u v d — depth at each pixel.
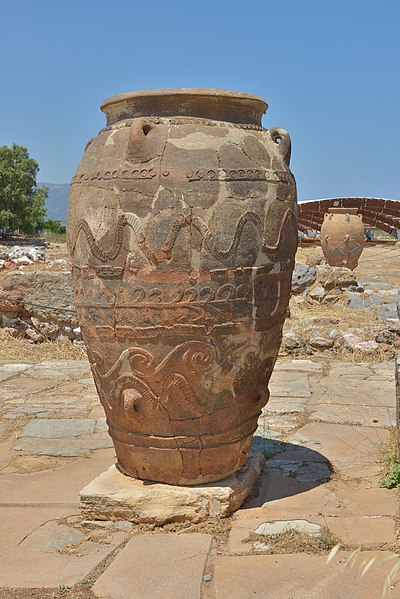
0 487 4.63
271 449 5.28
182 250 3.70
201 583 3.29
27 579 3.36
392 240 27.98
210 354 3.82
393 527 3.79
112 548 3.68
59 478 4.79
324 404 6.64
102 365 4.00
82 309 4.02
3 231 34.28
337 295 11.94
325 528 3.80
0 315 10.10
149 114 3.95
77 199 4.01
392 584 3.18
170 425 3.94
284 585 3.22
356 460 5.00
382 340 9.15
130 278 3.77
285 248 4.02
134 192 3.74
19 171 33.19
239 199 3.76
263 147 4.00
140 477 4.14
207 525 3.90
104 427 6.04
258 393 4.12
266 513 4.02
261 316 3.94
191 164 3.72
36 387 7.62
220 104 3.95
